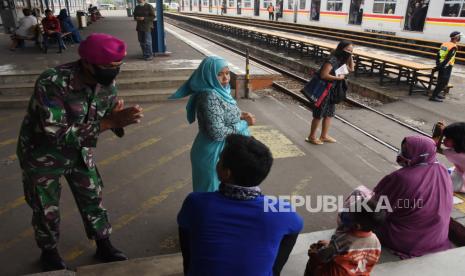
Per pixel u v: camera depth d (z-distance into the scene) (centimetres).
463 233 346
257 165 150
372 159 532
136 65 890
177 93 298
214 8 4041
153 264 279
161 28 1036
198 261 154
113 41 215
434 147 284
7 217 368
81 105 232
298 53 1719
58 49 1105
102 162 495
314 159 521
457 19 1348
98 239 299
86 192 277
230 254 150
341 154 543
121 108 259
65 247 328
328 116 563
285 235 159
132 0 3450
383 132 690
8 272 296
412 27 1546
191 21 3609
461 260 278
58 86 218
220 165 159
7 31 1564
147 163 495
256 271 152
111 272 268
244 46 2106
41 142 239
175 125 637
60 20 1219
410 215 287
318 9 2184
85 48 211
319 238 331
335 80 527
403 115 802
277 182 455
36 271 298
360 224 202
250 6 3155
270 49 1900
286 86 1114
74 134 221
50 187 256
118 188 430
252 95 843
